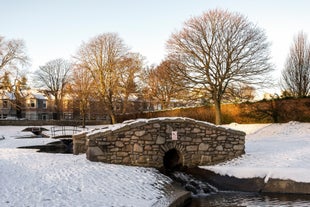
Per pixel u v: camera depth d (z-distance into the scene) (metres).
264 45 30.81
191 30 31.23
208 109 37.72
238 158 15.85
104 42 45.28
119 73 45.41
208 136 15.60
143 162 14.71
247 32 30.70
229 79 30.34
